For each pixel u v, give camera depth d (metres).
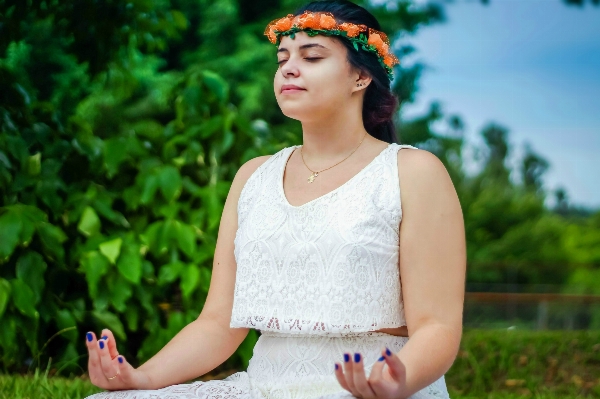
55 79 11.05
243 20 12.49
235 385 2.31
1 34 4.96
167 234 4.52
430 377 2.04
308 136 2.41
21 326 4.25
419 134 14.79
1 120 4.52
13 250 4.21
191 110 4.88
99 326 4.52
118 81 5.42
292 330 2.21
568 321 9.75
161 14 5.23
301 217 2.25
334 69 2.32
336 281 2.17
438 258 2.20
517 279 14.80
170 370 2.38
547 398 4.69
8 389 3.67
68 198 4.55
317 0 2.46
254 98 11.51
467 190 16.70
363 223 2.19
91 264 4.32
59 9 4.95
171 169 4.55
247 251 2.32
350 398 1.97
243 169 2.61
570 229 16.06
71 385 3.85
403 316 2.24
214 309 2.53
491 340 5.88
